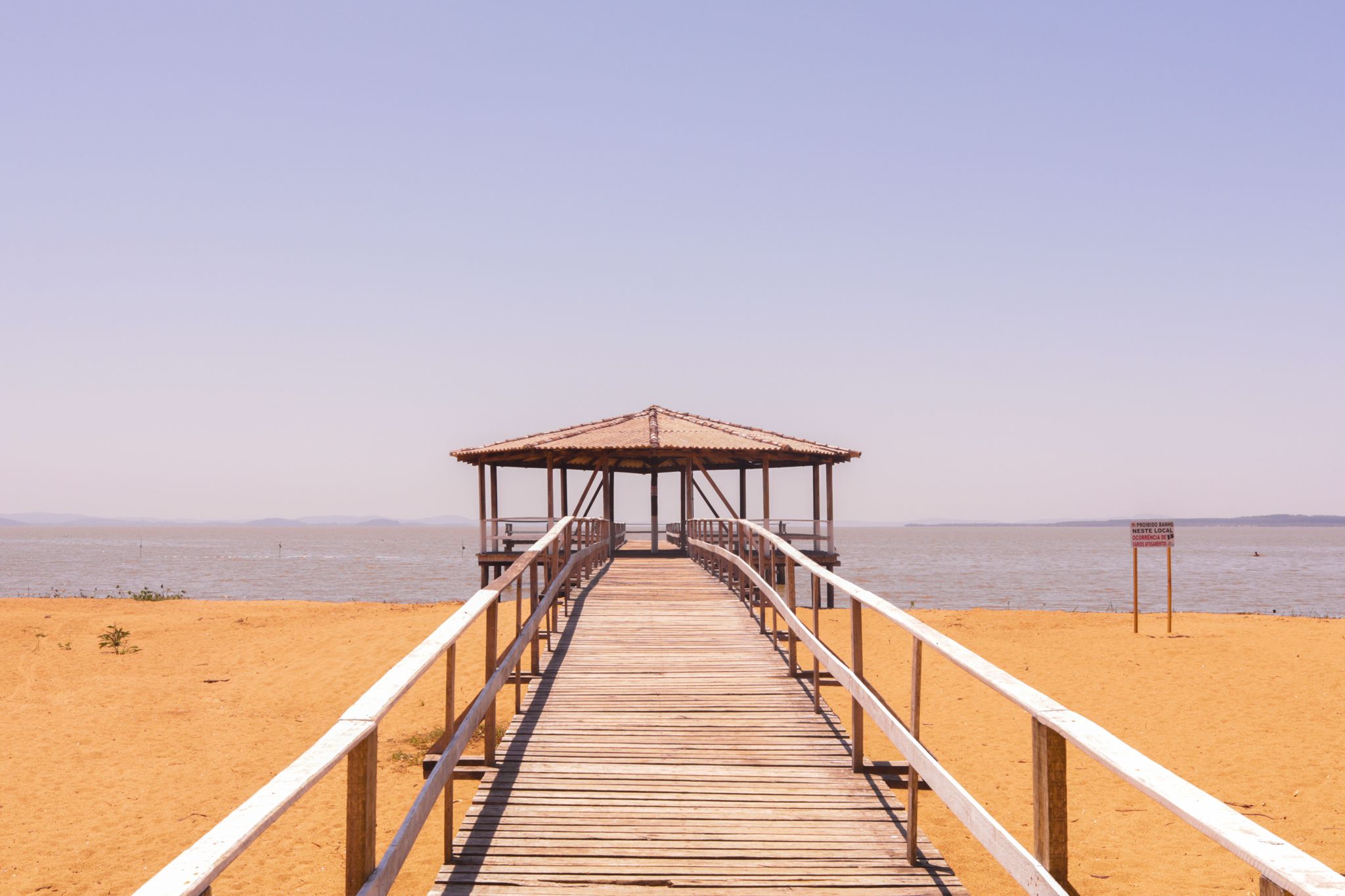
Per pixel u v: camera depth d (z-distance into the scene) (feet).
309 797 30.58
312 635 65.87
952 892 13.46
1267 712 39.47
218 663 56.80
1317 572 222.69
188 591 156.46
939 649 11.73
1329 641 54.70
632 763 19.13
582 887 13.55
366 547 464.65
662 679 26.27
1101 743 7.36
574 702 23.81
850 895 13.33
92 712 42.93
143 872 24.70
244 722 41.52
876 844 15.19
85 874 24.54
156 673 53.16
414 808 11.02
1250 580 191.52
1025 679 47.98
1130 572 220.64
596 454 70.85
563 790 17.58
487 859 14.47
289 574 216.13
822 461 77.30
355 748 9.07
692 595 43.16
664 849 14.90
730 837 15.42
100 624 76.84
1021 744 35.78
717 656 29.40
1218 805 5.97
